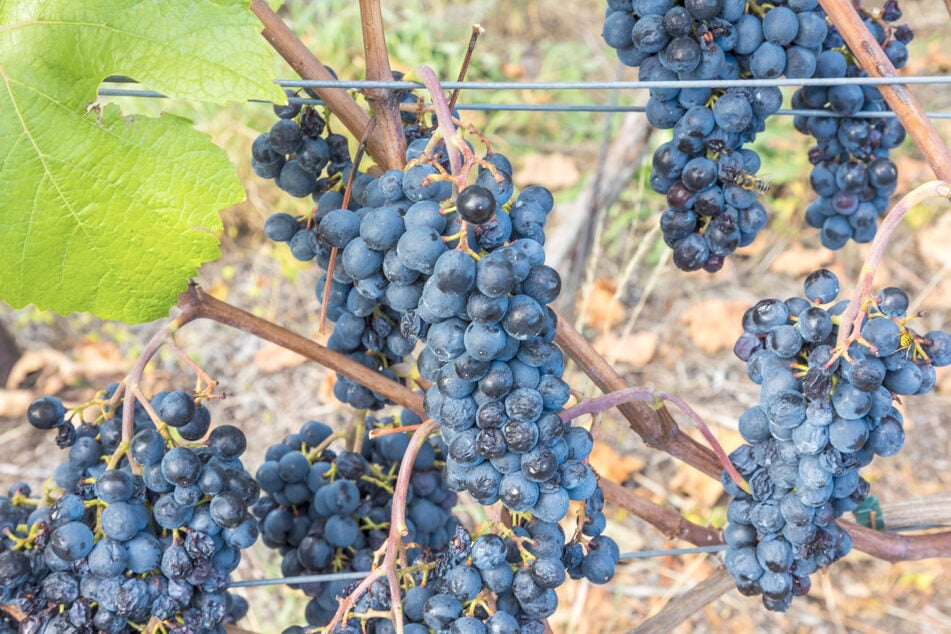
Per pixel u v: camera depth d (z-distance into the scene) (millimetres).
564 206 2197
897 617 1627
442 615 693
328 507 831
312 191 774
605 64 2588
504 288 638
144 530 718
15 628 741
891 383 699
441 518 875
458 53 2523
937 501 850
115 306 707
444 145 705
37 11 692
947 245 2133
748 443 767
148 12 689
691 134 768
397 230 666
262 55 688
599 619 1612
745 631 1619
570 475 684
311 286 2168
